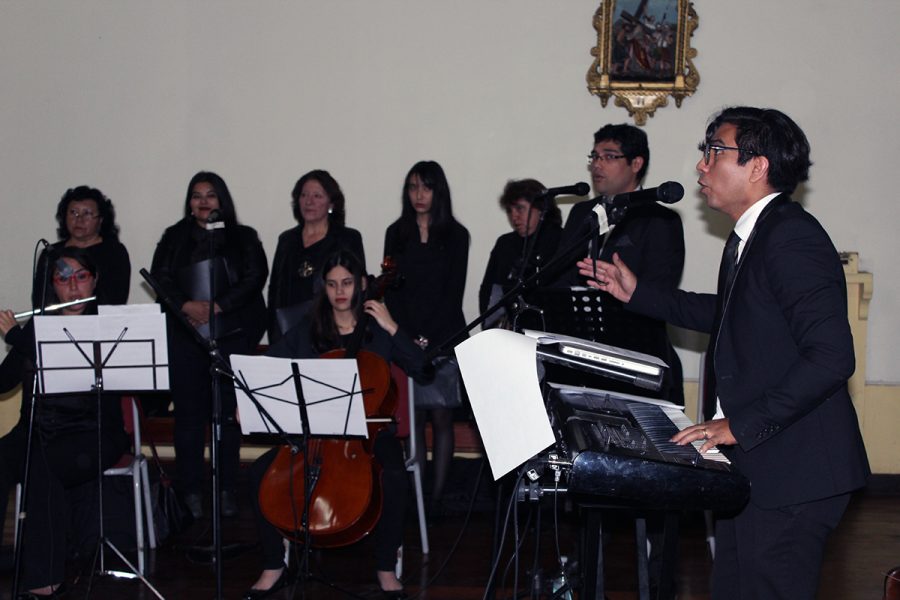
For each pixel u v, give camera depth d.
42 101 5.68
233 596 3.65
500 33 5.56
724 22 5.48
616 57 5.50
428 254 4.73
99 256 5.08
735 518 2.30
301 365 3.11
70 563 4.02
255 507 3.59
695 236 5.54
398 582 3.61
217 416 3.17
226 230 4.77
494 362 2.15
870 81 5.45
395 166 5.64
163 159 5.69
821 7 5.43
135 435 4.06
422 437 4.59
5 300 5.73
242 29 5.63
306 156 5.67
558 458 2.10
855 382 5.36
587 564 2.39
